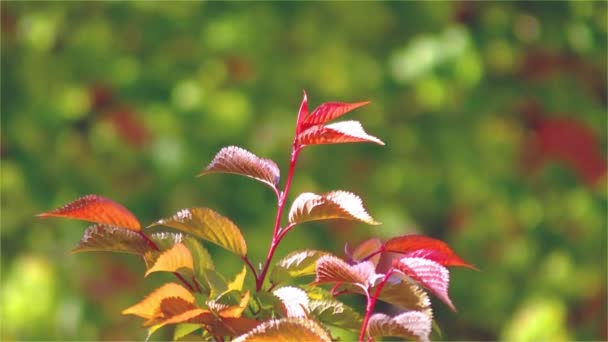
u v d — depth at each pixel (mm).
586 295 9625
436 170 9492
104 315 8844
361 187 9414
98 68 9242
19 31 9352
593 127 9672
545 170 9656
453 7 9344
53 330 8523
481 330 9969
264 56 9031
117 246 2172
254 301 2121
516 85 9562
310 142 2096
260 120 9094
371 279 2000
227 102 9047
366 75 9211
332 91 9211
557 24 9578
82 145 9383
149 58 9258
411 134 9445
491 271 9648
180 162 8984
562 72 9711
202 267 2178
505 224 9586
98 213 2141
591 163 9688
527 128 9656
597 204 9602
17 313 8383
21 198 9234
